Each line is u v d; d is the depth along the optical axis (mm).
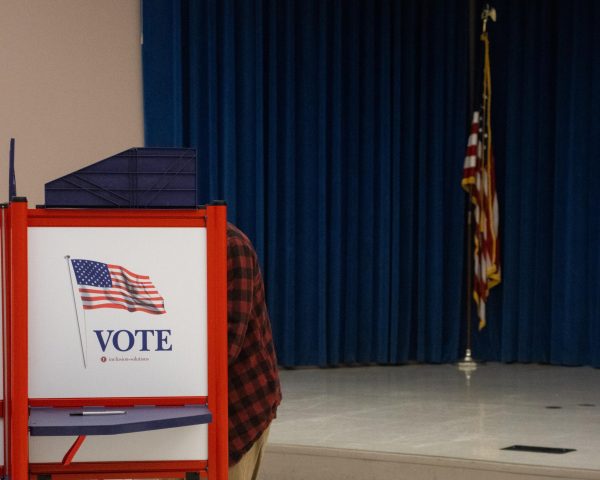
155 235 1901
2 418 1873
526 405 6113
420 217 8328
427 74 8328
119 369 1895
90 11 7105
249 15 7840
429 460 4457
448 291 8461
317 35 8023
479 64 8484
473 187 8305
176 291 1907
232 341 2289
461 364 8367
